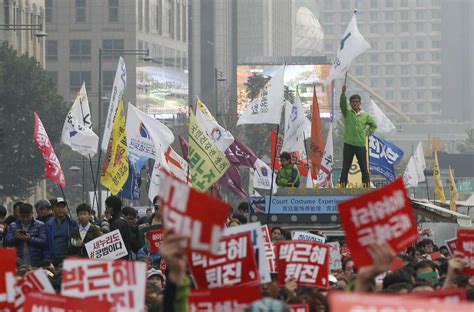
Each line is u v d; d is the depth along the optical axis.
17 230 46.78
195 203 21.17
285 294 29.53
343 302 16.39
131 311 22.86
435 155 95.62
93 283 22.94
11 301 24.88
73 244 45.84
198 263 25.53
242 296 24.17
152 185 60.81
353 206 22.73
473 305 16.44
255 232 27.30
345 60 57.12
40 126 55.69
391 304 16.41
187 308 21.91
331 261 43.09
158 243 44.38
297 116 66.69
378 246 20.55
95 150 61.12
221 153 51.47
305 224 57.69
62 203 47.06
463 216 67.31
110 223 48.62
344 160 59.31
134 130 60.88
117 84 58.78
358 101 58.88
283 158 59.06
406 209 22.66
